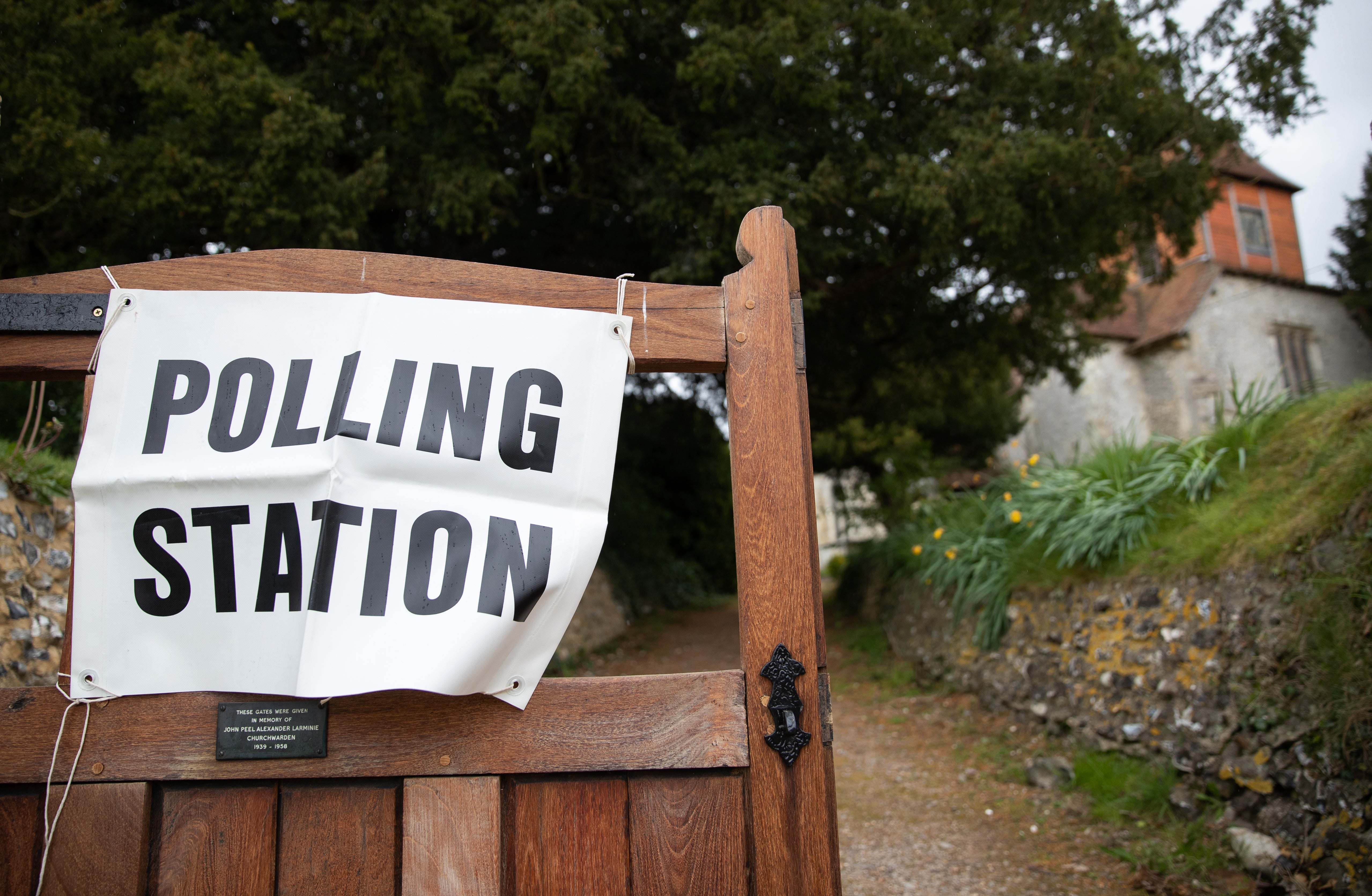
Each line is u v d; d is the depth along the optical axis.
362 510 1.45
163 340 1.52
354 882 1.41
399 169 7.97
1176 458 4.52
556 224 10.20
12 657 3.10
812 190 7.48
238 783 1.44
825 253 7.87
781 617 1.49
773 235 1.64
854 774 4.54
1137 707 3.82
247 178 6.79
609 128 7.99
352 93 7.80
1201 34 8.31
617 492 11.89
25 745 1.41
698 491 15.73
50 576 3.48
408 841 1.40
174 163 6.48
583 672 7.85
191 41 6.59
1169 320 17.38
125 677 1.42
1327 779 2.82
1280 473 3.82
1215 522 3.84
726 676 1.49
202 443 1.47
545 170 9.11
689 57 7.53
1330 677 2.86
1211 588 3.60
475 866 1.40
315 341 1.52
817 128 8.06
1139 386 17.70
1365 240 17.86
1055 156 7.12
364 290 1.57
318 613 1.41
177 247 7.95
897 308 10.95
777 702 1.45
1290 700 3.06
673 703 1.47
